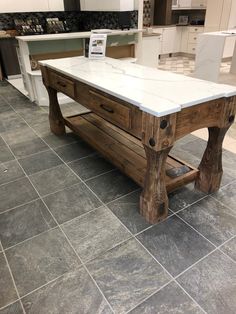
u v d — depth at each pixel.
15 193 2.02
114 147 2.23
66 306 1.23
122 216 1.77
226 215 1.76
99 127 2.59
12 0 5.01
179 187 1.93
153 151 1.43
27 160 2.47
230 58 6.66
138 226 1.69
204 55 4.72
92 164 2.39
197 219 1.74
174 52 7.59
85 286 1.32
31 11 5.29
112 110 1.66
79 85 1.97
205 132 3.00
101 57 2.52
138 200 1.92
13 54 5.29
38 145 2.74
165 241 1.57
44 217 1.78
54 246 1.56
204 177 1.93
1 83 5.25
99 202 1.91
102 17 5.34
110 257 1.48
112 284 1.33
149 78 1.81
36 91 3.82
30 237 1.62
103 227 1.69
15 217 1.78
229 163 2.36
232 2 5.92
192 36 7.16
